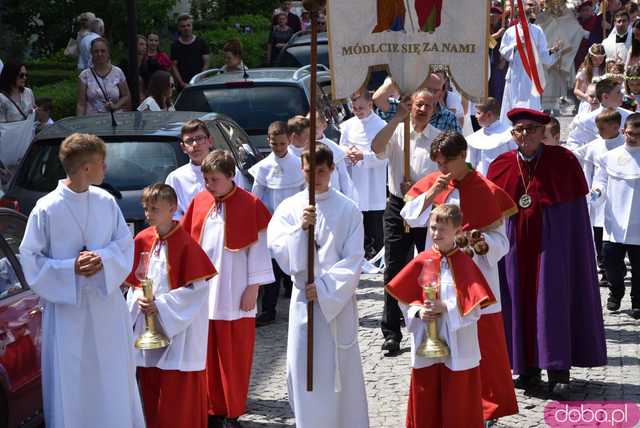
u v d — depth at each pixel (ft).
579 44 79.25
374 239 42.50
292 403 23.65
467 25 25.76
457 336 22.57
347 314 23.21
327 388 23.07
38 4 78.38
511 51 64.85
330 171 23.02
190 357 23.63
